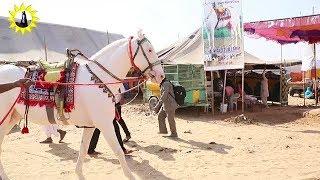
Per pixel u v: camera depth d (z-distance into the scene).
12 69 6.78
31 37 23.94
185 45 21.23
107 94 6.52
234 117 15.41
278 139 11.17
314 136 11.67
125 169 6.49
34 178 7.34
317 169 7.64
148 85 17.44
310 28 15.95
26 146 10.34
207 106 17.05
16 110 6.88
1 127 6.75
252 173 7.49
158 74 6.94
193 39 21.22
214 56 15.77
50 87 6.55
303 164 8.12
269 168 7.84
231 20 15.48
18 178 7.35
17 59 21.58
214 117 16.09
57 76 6.48
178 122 14.88
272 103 21.06
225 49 15.65
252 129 13.16
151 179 7.18
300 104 21.80
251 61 20.67
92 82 6.50
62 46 24.89
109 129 6.47
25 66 7.06
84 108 6.51
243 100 17.20
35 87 6.62
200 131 12.73
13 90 6.69
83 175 7.20
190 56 19.56
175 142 10.79
